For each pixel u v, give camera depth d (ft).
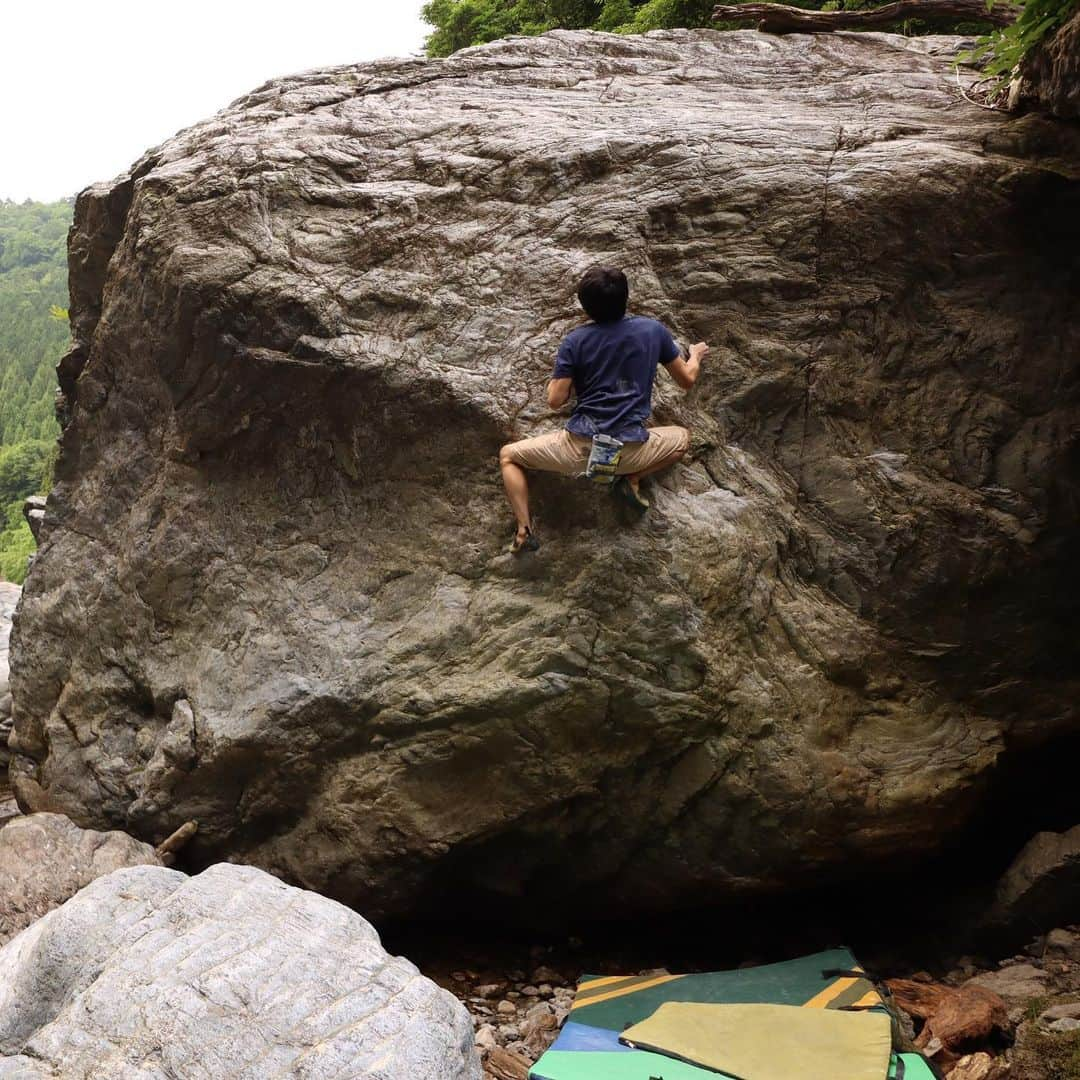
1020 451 17.52
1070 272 17.74
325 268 17.84
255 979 10.48
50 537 22.54
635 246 17.37
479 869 17.24
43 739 21.66
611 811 16.55
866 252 17.57
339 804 16.90
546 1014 15.70
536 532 16.28
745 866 16.57
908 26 30.83
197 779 18.33
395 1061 9.75
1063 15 16.28
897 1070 12.71
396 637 16.81
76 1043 9.86
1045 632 17.54
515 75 21.29
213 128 20.17
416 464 17.33
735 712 16.02
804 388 17.58
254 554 18.69
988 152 18.12
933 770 16.63
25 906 16.76
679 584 15.83
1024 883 16.81
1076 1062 13.34
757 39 22.85
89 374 21.89
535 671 15.81
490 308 17.22
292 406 18.12
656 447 15.52
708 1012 13.93
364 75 21.39
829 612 17.13
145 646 19.81
